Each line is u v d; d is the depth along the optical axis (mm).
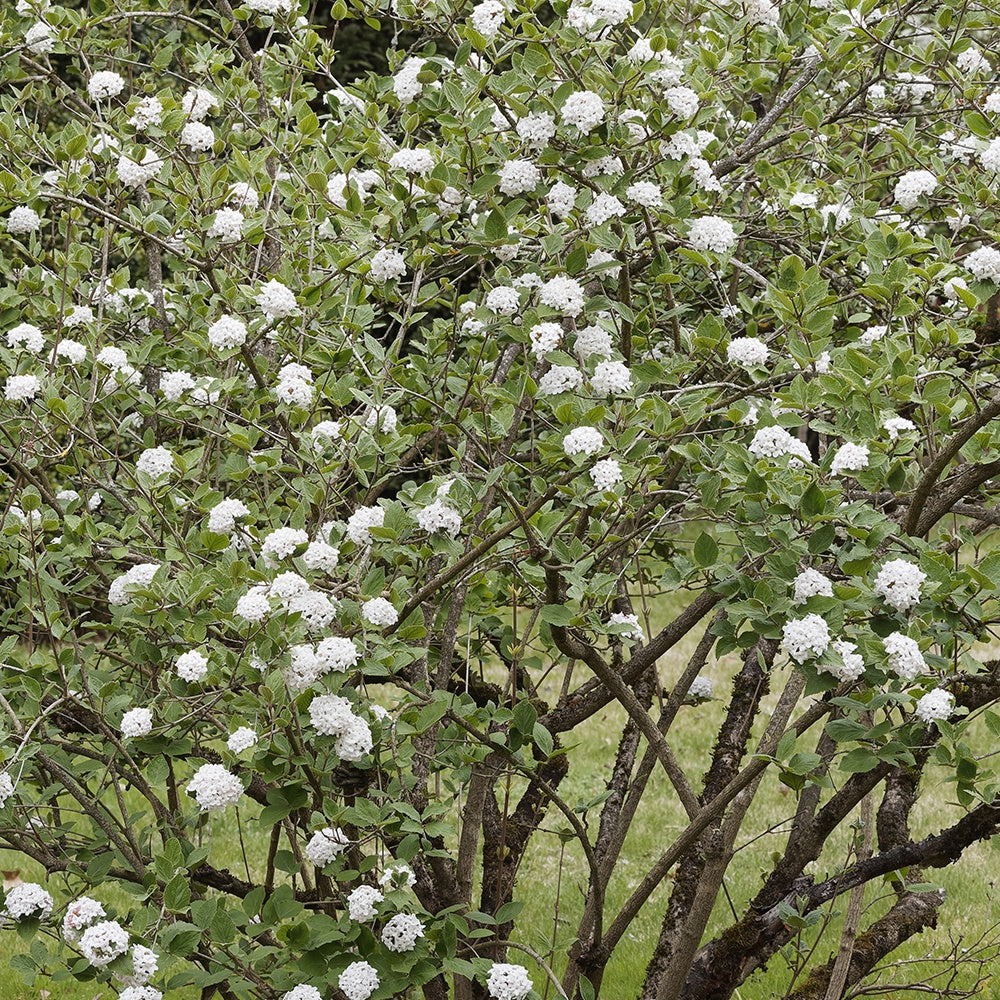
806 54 3605
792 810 5594
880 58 3369
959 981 4074
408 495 2693
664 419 2242
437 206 2557
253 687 2422
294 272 2977
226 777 2266
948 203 3295
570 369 2342
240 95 3469
